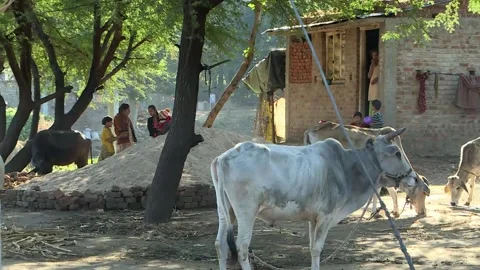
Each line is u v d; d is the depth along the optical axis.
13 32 19.53
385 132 12.38
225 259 8.03
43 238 10.84
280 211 7.99
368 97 21.06
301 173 7.97
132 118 38.25
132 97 35.97
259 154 7.90
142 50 23.80
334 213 8.27
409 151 20.19
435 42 20.20
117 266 9.09
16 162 19.72
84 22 20.72
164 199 12.40
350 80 21.73
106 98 28.44
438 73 20.27
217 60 17.47
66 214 13.47
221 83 49.06
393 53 19.83
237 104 52.59
